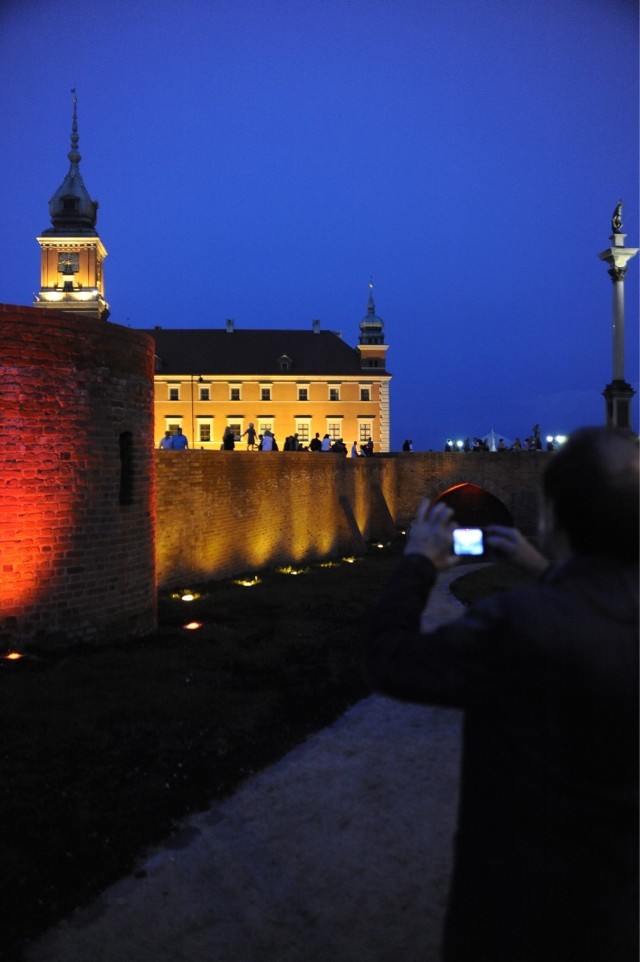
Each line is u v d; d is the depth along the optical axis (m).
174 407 81.12
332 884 5.70
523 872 2.09
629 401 23.80
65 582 12.81
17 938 4.98
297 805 7.18
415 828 6.67
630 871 2.05
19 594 12.24
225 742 8.91
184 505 22.42
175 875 5.83
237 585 23.06
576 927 2.04
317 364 83.44
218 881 5.75
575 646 1.98
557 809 2.06
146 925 5.15
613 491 2.15
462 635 2.10
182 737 9.01
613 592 2.08
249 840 6.44
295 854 6.19
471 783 2.25
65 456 12.77
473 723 2.27
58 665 11.73
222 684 11.22
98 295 79.81
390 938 4.98
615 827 2.04
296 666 12.49
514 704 2.11
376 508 46.09
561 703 2.04
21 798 7.18
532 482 51.12
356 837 6.50
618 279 23.69
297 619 16.72
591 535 2.18
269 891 5.60
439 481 51.47
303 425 81.44
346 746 8.80
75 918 5.23
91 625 13.26
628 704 1.98
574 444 2.29
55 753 8.38
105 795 7.31
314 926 5.14
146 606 14.73
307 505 34.09
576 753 2.05
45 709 9.70
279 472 30.70
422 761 8.33
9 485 12.09
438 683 2.08
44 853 6.14
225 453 25.39
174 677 11.41
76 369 12.90
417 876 5.81
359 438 81.88
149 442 15.05
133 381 14.30
